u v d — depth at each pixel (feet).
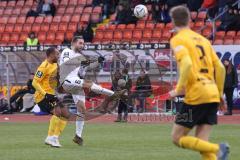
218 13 192.34
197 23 191.72
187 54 56.03
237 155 82.07
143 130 124.06
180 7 59.06
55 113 93.20
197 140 57.16
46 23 213.05
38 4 219.00
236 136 109.19
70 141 102.63
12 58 175.73
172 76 157.89
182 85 55.98
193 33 59.11
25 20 217.15
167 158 79.61
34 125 138.51
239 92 164.96
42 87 93.09
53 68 92.84
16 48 175.32
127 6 200.64
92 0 218.38
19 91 174.91
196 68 58.03
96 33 199.52
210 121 59.06
